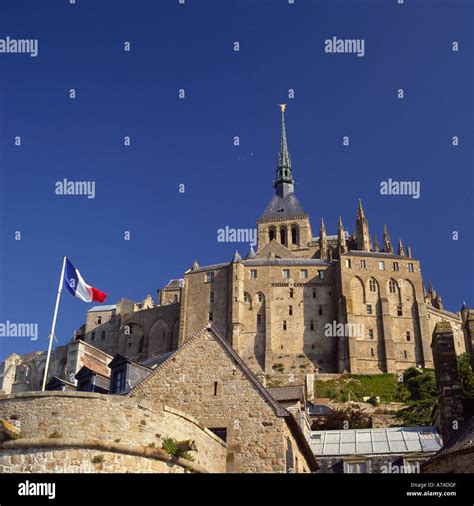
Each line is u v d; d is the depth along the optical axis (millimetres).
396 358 152250
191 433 26531
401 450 40875
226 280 163125
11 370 148125
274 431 29797
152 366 46844
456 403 32000
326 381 138375
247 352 156625
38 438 23000
